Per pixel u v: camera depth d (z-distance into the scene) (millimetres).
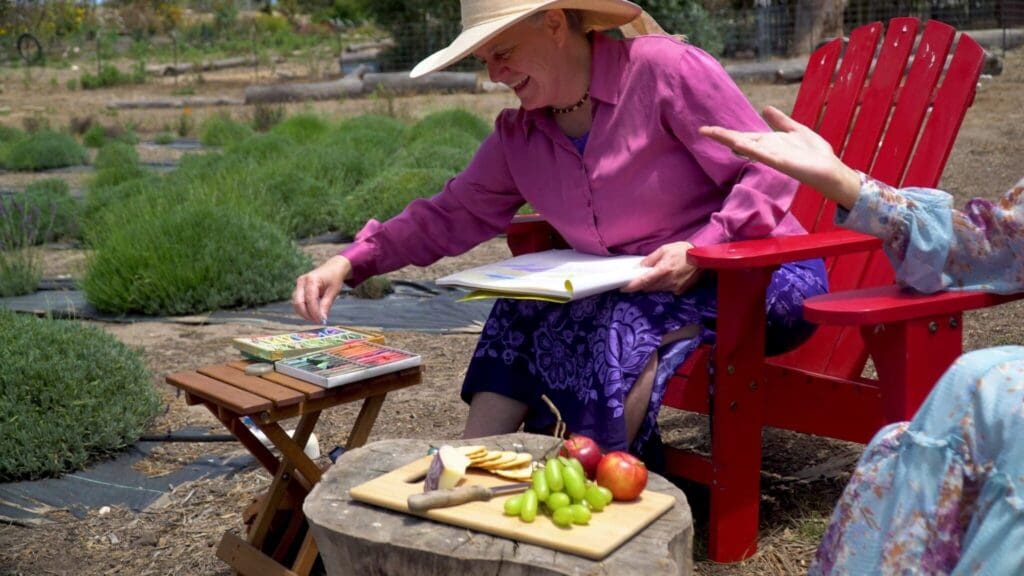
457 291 6781
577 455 2326
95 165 13992
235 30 40438
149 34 40781
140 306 6555
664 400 3348
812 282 3119
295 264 6941
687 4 21656
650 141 3012
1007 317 5066
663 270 2793
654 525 2148
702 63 2990
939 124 3398
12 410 4023
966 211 2322
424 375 5035
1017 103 13500
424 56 25812
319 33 40375
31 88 28000
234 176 9602
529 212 8711
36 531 3543
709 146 2953
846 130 3709
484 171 3391
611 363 2822
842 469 3496
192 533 3467
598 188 3096
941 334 2352
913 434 1906
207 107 22922
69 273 7910
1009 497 1756
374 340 3098
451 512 2156
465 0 3066
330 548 2178
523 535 2061
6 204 9188
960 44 3406
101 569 3264
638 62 3006
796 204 3748
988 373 1856
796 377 3189
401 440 2627
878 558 1917
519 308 3145
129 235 6902
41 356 4254
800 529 3080
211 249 6691
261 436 3238
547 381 3066
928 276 2314
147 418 4352
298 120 15773
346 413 4484
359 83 23031
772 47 22031
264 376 2852
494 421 3137
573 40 3066
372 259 3383
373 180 9469
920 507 1874
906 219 2287
